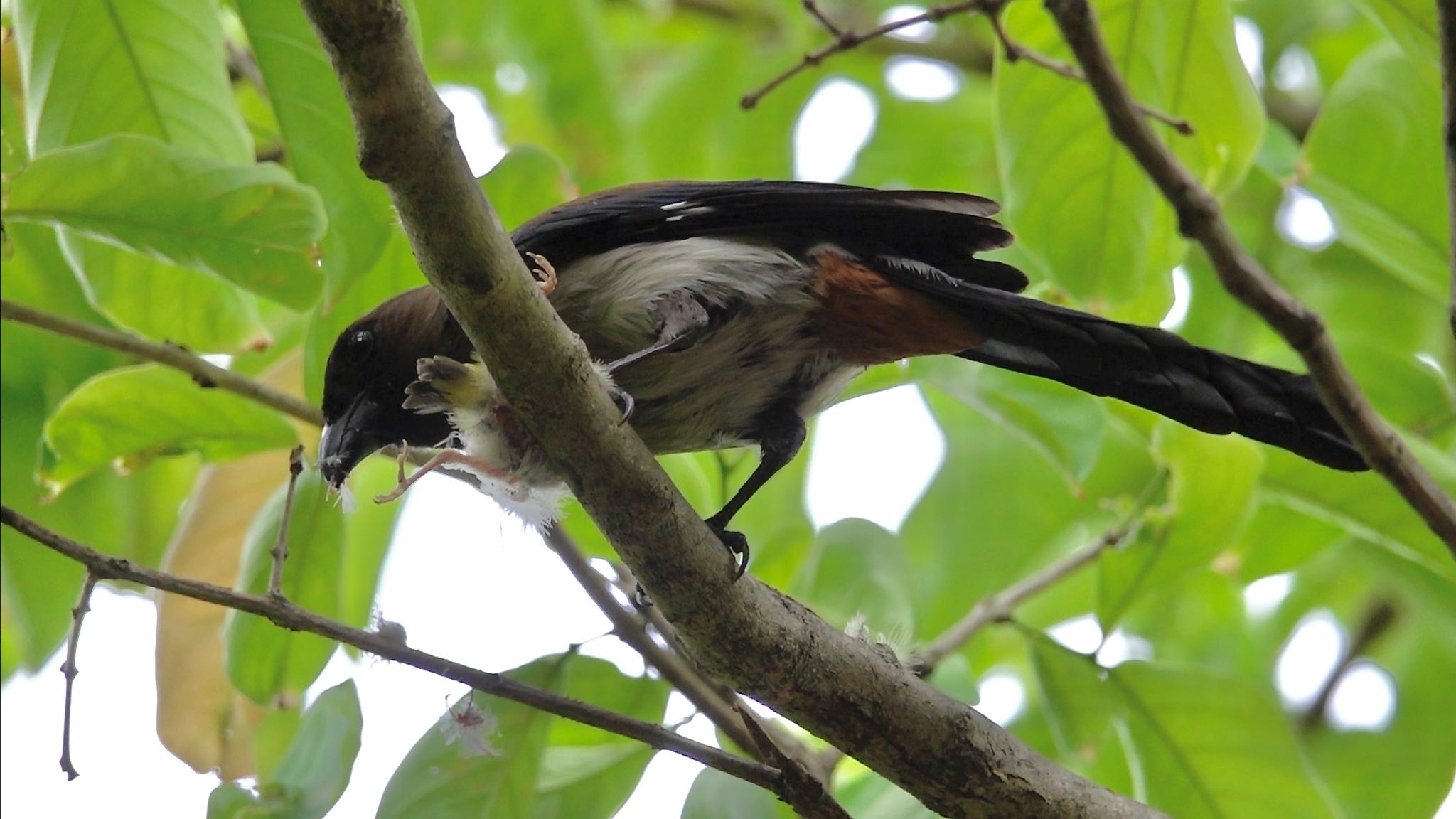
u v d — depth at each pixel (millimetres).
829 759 8023
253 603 6168
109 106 8008
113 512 10703
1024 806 6473
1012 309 7527
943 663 8773
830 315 7793
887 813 7672
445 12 11625
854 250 7828
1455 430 9906
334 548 8461
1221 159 8516
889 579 8656
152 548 10711
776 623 6293
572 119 11633
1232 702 8242
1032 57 7012
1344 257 12320
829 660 6363
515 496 6703
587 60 11594
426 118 4992
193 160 7215
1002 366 7703
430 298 8227
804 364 8023
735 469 9633
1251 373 7375
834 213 7781
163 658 9242
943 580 11125
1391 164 9672
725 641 6285
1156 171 6316
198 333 8805
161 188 7223
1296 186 9812
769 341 7840
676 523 6086
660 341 7473
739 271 7676
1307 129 12906
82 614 6000
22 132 8898
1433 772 11641
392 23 4777
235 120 8125
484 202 5309
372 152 5020
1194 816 8336
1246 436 7371
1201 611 12008
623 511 6047
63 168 7082
